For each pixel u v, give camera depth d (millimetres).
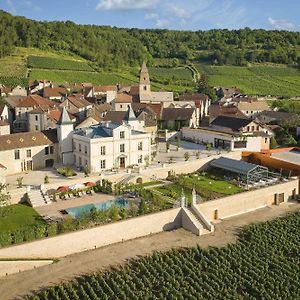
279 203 90500
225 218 81812
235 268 61406
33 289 56938
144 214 74438
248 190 88312
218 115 157875
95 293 55125
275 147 130250
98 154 97250
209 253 65188
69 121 102062
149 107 156125
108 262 64188
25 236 64125
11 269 61281
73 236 67125
